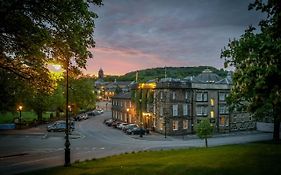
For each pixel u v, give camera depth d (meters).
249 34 14.48
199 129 45.28
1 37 15.89
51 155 37.44
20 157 36.03
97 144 49.62
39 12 14.98
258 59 12.54
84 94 88.88
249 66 12.66
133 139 58.66
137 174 18.42
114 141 54.53
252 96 13.27
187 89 69.69
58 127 63.59
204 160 21.20
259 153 23.48
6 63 18.09
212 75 77.38
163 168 19.34
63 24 15.46
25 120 74.38
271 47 11.92
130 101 87.81
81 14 15.66
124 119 92.62
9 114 87.06
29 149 42.16
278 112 13.78
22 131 62.16
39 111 73.50
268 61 12.08
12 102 23.91
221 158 21.72
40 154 38.19
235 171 17.77
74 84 86.19
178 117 68.19
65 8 14.88
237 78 13.67
